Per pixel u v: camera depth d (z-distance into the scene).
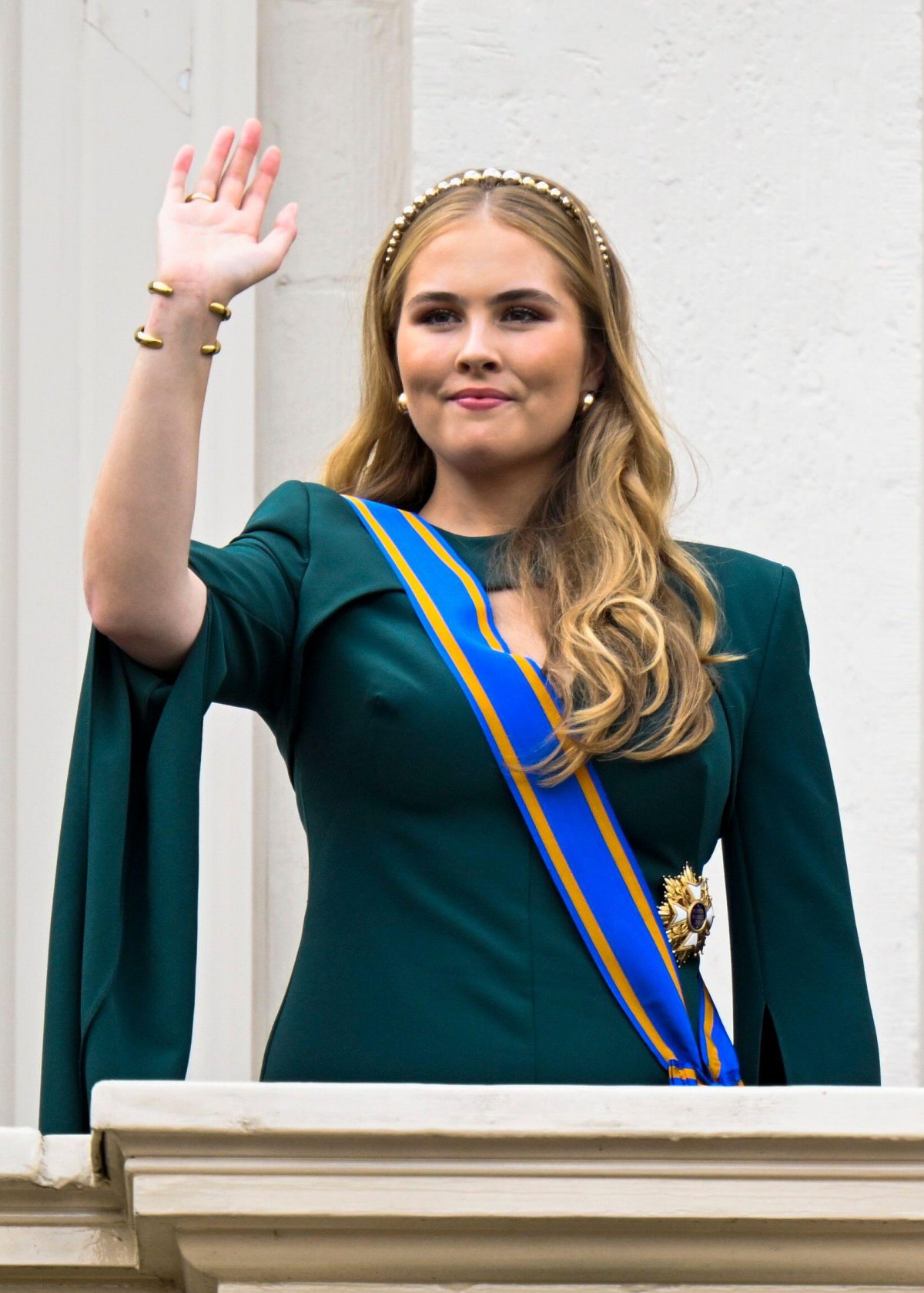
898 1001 16.64
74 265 16.55
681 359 16.83
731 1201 8.97
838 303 17.06
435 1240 9.03
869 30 17.39
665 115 17.05
